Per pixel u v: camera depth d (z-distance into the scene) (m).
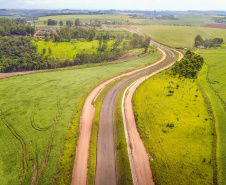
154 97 72.62
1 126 56.09
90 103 68.88
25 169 42.44
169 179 38.50
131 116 61.06
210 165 41.81
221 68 103.31
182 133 52.03
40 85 83.88
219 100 69.75
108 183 39.06
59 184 38.28
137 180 39.25
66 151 46.31
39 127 55.28
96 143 49.78
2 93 76.00
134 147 47.84
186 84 84.81
